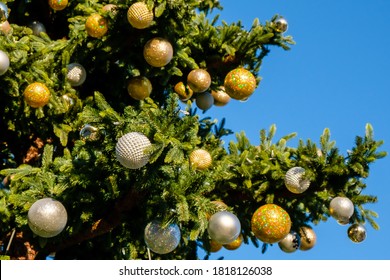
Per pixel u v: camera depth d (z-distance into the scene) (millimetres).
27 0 6699
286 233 4547
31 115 5723
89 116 4434
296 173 4785
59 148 6539
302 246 5406
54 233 4352
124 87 6207
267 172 5109
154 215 4598
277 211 4523
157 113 4395
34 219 4273
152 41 5305
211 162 5066
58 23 6934
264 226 4504
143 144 4039
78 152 4863
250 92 5508
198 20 6445
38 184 4676
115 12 5344
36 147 6562
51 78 5527
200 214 4273
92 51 5852
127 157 4031
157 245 4320
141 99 5891
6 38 5258
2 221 5023
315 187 5016
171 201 4363
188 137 4398
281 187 5105
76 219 4871
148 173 4312
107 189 4785
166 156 4066
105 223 4871
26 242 5645
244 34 6227
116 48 5621
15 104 5566
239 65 6473
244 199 5250
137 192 4535
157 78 6547
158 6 5086
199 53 6332
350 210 4703
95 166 4598
